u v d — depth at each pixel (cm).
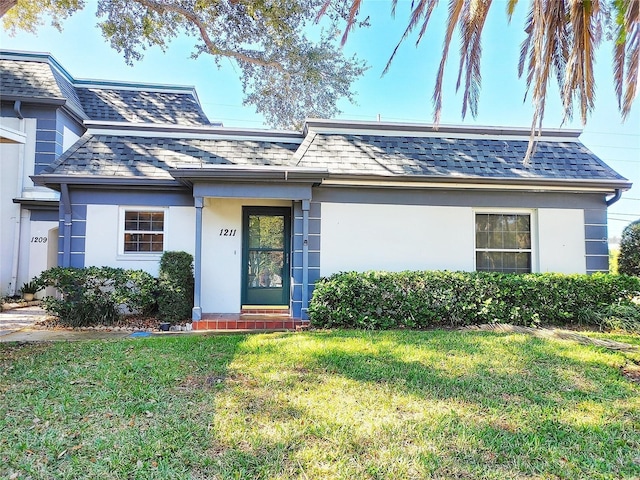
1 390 406
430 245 877
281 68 1473
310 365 493
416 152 892
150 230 883
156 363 499
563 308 792
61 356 532
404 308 763
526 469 279
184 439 312
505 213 903
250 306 925
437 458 289
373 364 499
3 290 1150
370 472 270
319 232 852
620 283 795
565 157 915
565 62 511
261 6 1032
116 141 903
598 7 459
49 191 1181
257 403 380
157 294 811
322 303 763
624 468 282
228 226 906
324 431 325
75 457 285
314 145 881
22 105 1170
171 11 1129
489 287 784
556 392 418
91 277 782
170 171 758
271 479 262
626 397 407
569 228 898
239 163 890
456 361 517
